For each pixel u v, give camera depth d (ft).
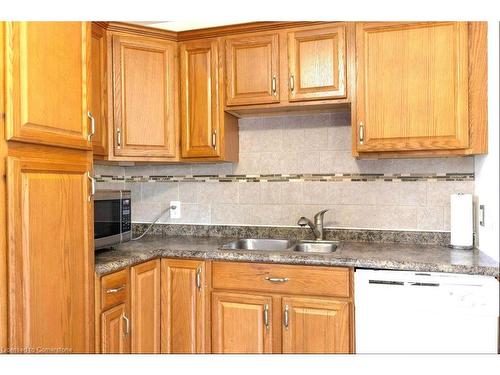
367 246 7.54
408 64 6.86
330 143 8.39
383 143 6.99
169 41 8.13
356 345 6.16
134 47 7.85
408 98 6.86
